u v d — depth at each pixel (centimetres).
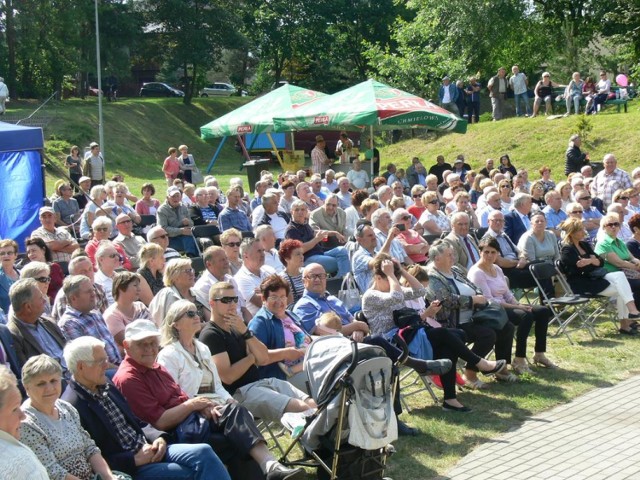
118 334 695
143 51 5091
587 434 700
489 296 901
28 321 610
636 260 1086
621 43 3281
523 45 4038
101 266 817
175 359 583
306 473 577
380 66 4025
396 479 604
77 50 4419
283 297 679
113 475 490
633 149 2522
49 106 4062
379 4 5628
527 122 2875
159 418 547
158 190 2706
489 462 638
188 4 5016
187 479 507
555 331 1046
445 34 4034
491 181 1528
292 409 593
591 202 1470
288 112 1864
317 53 5756
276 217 1267
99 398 520
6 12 4153
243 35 5250
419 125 1652
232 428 541
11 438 420
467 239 1045
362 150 3344
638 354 945
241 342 631
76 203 1449
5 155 1289
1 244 815
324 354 562
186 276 738
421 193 1431
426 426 714
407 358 695
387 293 774
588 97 2886
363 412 541
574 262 1036
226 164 4203
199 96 5884
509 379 845
